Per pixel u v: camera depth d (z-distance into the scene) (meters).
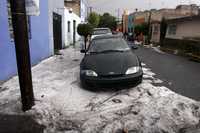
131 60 4.83
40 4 8.41
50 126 3.23
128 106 3.82
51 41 10.30
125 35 27.27
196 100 4.12
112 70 4.44
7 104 4.05
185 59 9.68
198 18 11.47
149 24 21.73
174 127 3.04
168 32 16.42
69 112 3.67
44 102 4.09
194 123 3.13
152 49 15.01
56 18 12.18
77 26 19.62
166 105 3.78
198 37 11.66
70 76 6.14
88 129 3.09
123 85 4.48
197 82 5.48
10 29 5.96
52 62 8.55
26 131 3.12
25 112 3.67
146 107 3.72
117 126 3.14
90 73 4.52
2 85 5.28
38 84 5.34
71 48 14.25
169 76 6.18
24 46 3.47
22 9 3.30
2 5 5.44
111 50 5.79
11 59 6.02
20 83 3.63
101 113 3.59
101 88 4.55
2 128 3.20
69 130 3.10
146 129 3.03
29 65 3.64
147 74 6.44
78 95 4.50
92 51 5.91
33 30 7.68
